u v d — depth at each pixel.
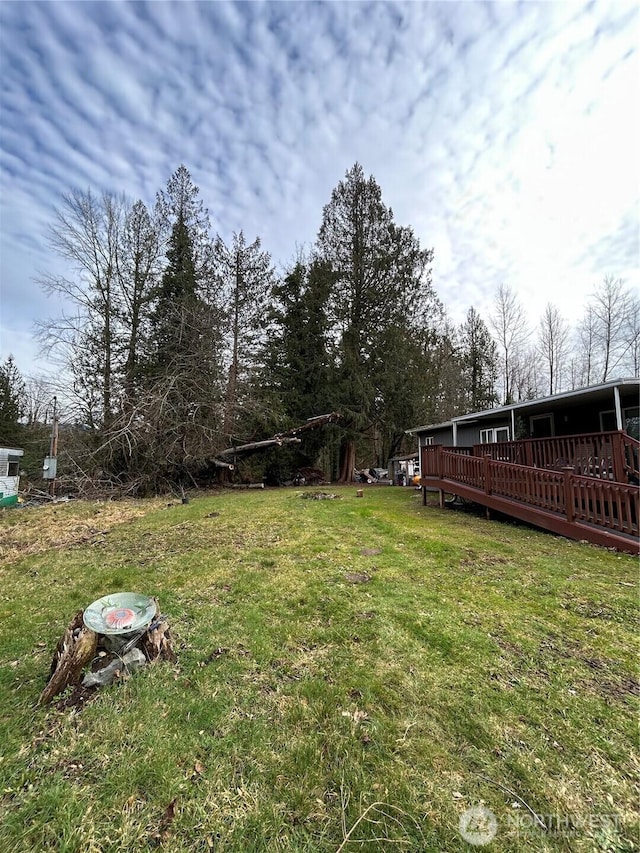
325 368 16.97
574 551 5.11
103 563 4.88
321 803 1.59
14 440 18.55
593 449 6.86
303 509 8.73
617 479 6.08
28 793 1.63
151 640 2.60
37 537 6.45
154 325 14.48
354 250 17.67
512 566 4.52
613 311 22.31
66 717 2.07
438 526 6.77
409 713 2.11
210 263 16.23
